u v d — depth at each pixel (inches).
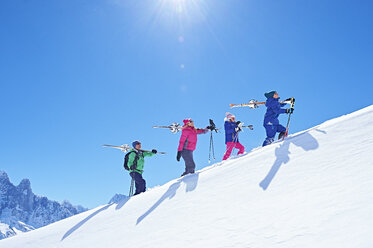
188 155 374.3
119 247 192.5
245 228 145.6
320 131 241.1
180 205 222.1
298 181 172.9
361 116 234.2
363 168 153.6
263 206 161.2
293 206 146.2
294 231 123.6
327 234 111.3
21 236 349.7
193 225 176.6
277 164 213.0
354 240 101.0
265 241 125.4
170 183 319.6
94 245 217.5
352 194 132.7
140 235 198.5
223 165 279.1
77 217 338.6
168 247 160.7
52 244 265.4
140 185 389.1
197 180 264.5
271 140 350.9
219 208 184.7
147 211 244.2
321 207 133.4
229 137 403.2
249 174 218.2
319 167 178.7
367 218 110.1
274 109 350.9
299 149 222.7
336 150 193.0
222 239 144.2
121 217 259.9
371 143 180.9
